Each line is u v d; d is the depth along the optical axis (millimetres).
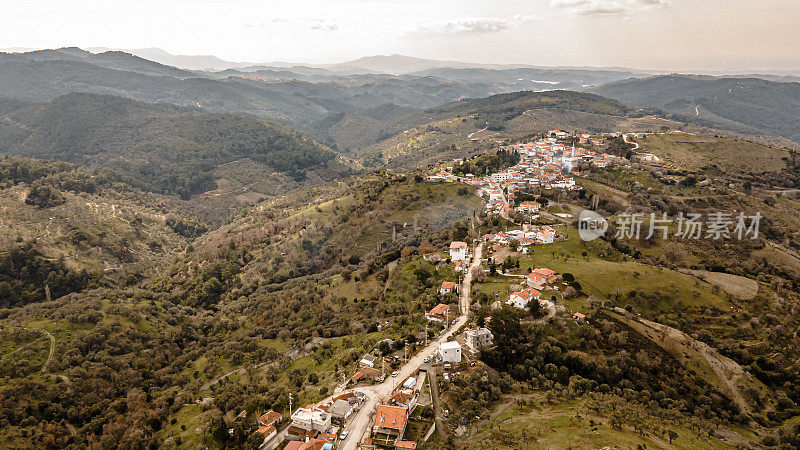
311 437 84375
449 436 81438
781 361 116500
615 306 129250
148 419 104688
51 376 122562
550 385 97375
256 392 110750
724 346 119750
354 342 125188
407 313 135000
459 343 110562
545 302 125625
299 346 138375
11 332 136250
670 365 111062
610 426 81625
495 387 94062
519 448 74062
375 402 91938
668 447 76688
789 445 86938
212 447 91000
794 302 139750
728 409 101812
